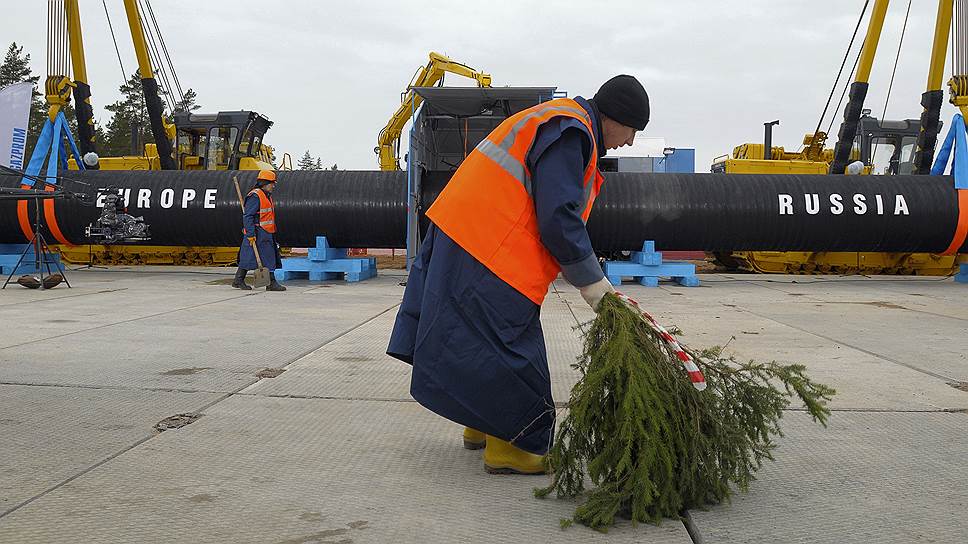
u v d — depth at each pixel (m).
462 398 2.56
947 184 12.12
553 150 2.48
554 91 10.85
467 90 10.84
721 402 2.54
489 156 2.59
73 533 2.18
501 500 2.53
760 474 2.81
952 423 3.55
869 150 17.72
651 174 12.11
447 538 2.20
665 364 2.39
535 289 2.57
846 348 5.68
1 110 11.22
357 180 12.39
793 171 17.41
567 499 2.55
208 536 2.18
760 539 2.21
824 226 11.78
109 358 4.93
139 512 2.35
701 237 11.80
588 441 2.45
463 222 2.57
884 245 12.06
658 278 12.13
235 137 18.16
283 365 4.77
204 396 3.92
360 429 3.36
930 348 5.70
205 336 5.91
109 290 10.01
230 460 2.89
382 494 2.56
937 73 14.62
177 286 10.72
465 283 2.55
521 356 2.56
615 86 2.66
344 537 2.19
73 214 12.40
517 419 2.60
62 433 3.21
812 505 2.50
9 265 12.67
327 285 11.25
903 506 2.49
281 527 2.25
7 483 2.61
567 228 2.45
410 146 11.05
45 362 4.77
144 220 12.41
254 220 10.10
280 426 3.38
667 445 2.34
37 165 13.04
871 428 3.46
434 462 2.92
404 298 2.92
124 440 3.13
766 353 5.43
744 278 13.96
